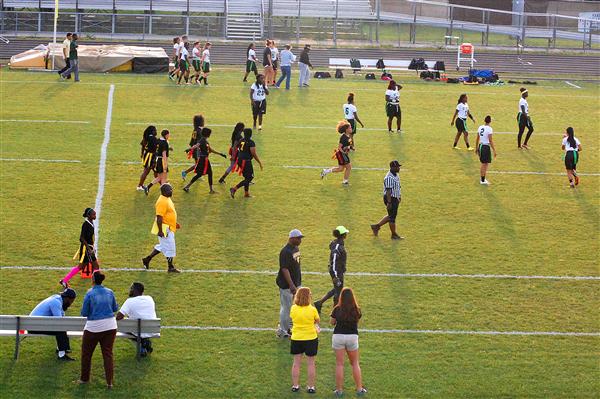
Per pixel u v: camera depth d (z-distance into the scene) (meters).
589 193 35.25
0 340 22.25
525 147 40.84
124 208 31.56
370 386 20.91
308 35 66.00
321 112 45.78
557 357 22.61
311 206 32.53
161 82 50.78
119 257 27.42
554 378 21.58
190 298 24.94
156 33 64.69
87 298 20.14
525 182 36.19
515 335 23.66
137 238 29.00
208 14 67.94
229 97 47.84
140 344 21.48
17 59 52.56
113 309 20.38
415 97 50.06
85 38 63.12
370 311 24.58
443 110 47.44
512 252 29.11
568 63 62.50
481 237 30.27
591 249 29.66
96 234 29.14
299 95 49.22
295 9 66.81
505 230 31.03
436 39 67.62
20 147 37.62
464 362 22.17
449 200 33.72
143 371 21.12
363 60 57.44
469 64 61.47
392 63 57.72
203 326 23.39
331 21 66.50
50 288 25.16
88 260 25.52
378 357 22.23
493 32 67.56
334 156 34.59
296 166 36.84
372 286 26.14
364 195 33.88
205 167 33.12
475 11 68.19
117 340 22.44
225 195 33.28
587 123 46.12
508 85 54.91
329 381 21.08
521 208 33.22
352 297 20.28
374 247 29.05
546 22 68.94
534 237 30.48
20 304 24.08
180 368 21.34
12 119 41.59
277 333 23.06
